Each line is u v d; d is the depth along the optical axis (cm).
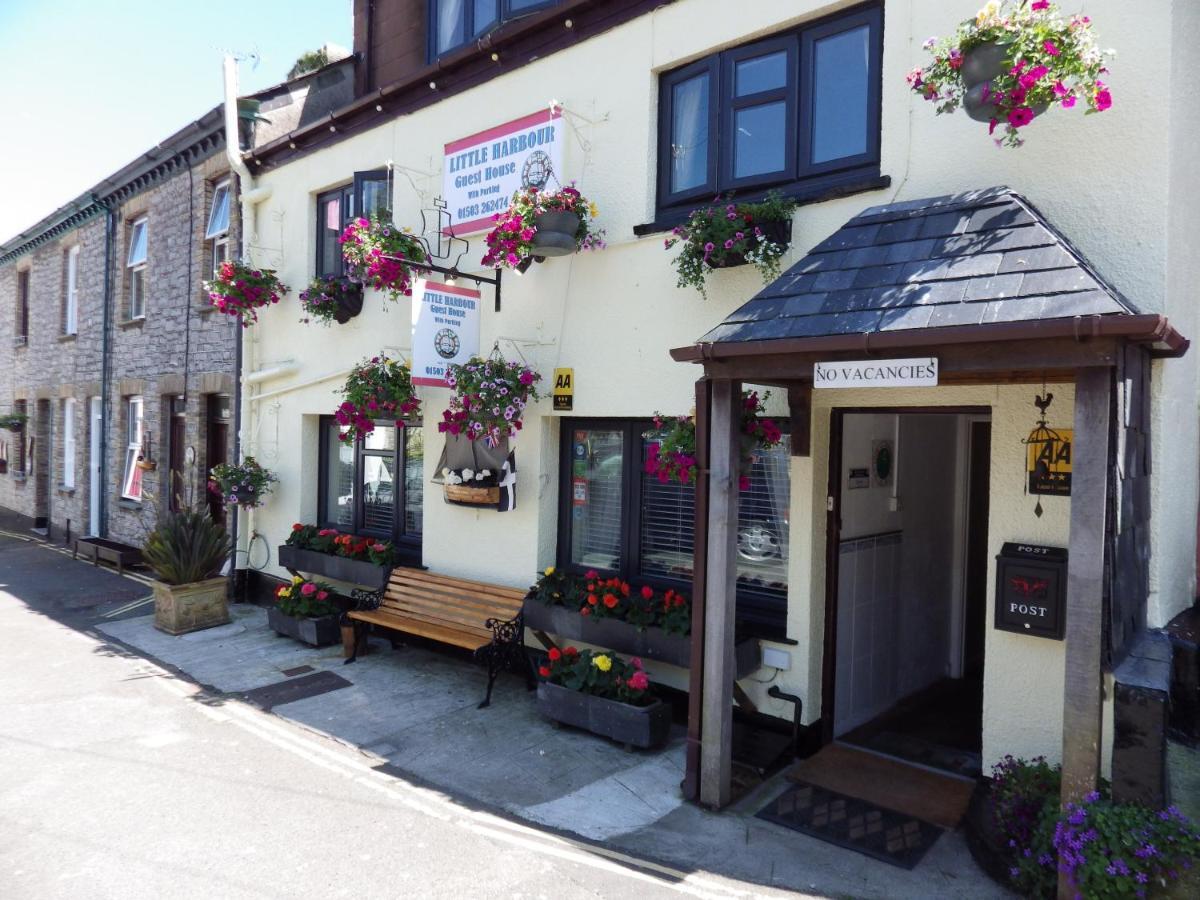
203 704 641
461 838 427
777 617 557
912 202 443
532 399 683
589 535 685
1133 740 328
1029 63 365
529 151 676
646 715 532
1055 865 342
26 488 1792
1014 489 438
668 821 445
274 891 377
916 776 500
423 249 729
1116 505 332
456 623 699
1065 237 392
